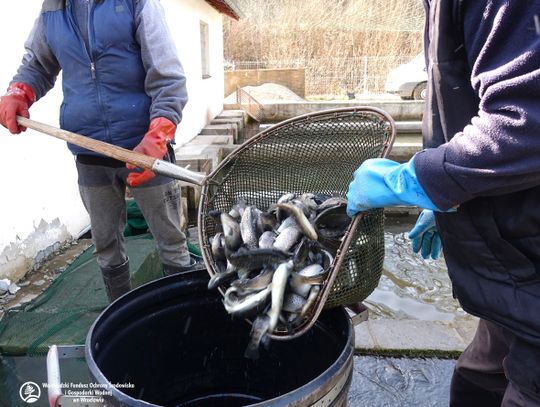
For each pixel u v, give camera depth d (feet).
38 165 12.61
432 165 3.76
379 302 12.48
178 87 7.80
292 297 4.89
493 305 4.25
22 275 11.69
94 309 8.97
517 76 3.21
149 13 7.58
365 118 6.10
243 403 7.01
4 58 11.25
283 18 88.12
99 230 8.65
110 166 8.21
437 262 15.31
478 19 3.50
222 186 6.91
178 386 6.73
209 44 38.14
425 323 9.91
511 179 3.42
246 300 4.84
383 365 8.70
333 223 5.77
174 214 8.73
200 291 6.38
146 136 7.39
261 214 6.23
